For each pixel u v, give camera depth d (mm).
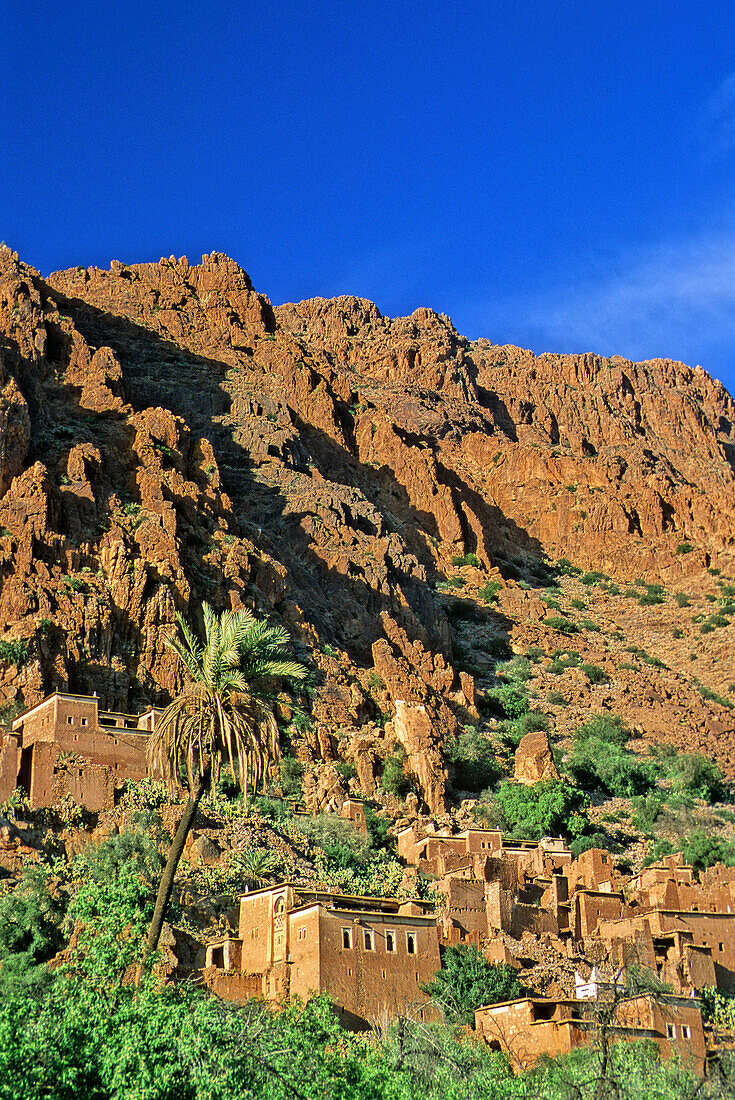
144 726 90188
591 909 83562
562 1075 50938
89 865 75688
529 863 94875
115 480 131750
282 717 116250
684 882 90750
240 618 60406
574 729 150625
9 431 121312
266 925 70875
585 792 129875
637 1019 62781
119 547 116875
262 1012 52344
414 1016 64438
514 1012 63250
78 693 103812
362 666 137875
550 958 77125
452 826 110062
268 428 180250
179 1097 40781
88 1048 41875
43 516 114750
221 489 145000
